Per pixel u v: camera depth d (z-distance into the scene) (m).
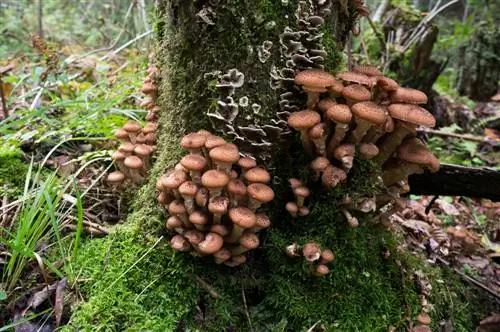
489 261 0.98
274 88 0.63
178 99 0.67
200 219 0.59
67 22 2.38
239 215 0.58
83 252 0.68
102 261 0.66
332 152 0.65
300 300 0.65
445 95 2.03
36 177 0.72
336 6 0.67
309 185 0.68
